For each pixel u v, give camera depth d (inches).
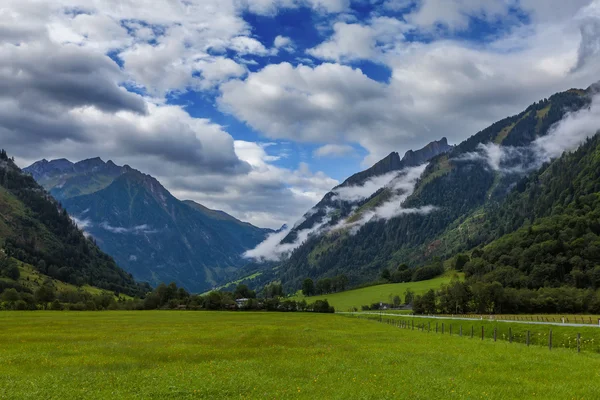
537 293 7440.9
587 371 1434.5
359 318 6643.7
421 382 1264.8
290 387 1221.7
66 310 7810.0
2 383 1293.1
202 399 1121.4
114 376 1405.0
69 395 1152.2
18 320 4355.3
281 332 3161.9
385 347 2190.0
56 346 2203.5
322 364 1622.8
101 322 4217.5
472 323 3905.0
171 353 1942.7
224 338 2650.1
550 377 1342.3
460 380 1294.3
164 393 1168.8
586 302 6786.4
